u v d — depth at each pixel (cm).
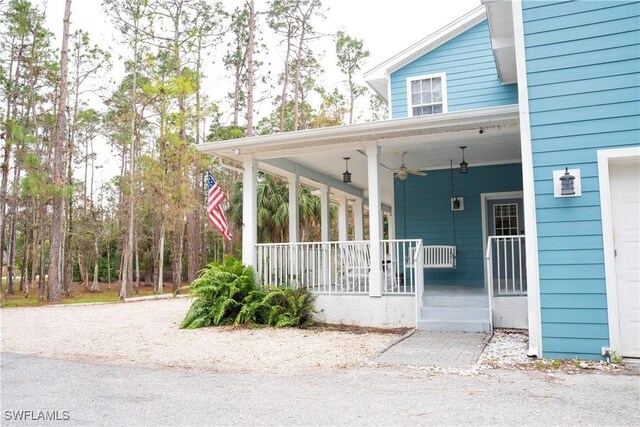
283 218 1897
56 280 1761
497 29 786
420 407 388
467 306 824
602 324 537
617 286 544
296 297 859
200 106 2136
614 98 545
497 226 1119
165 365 586
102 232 2691
